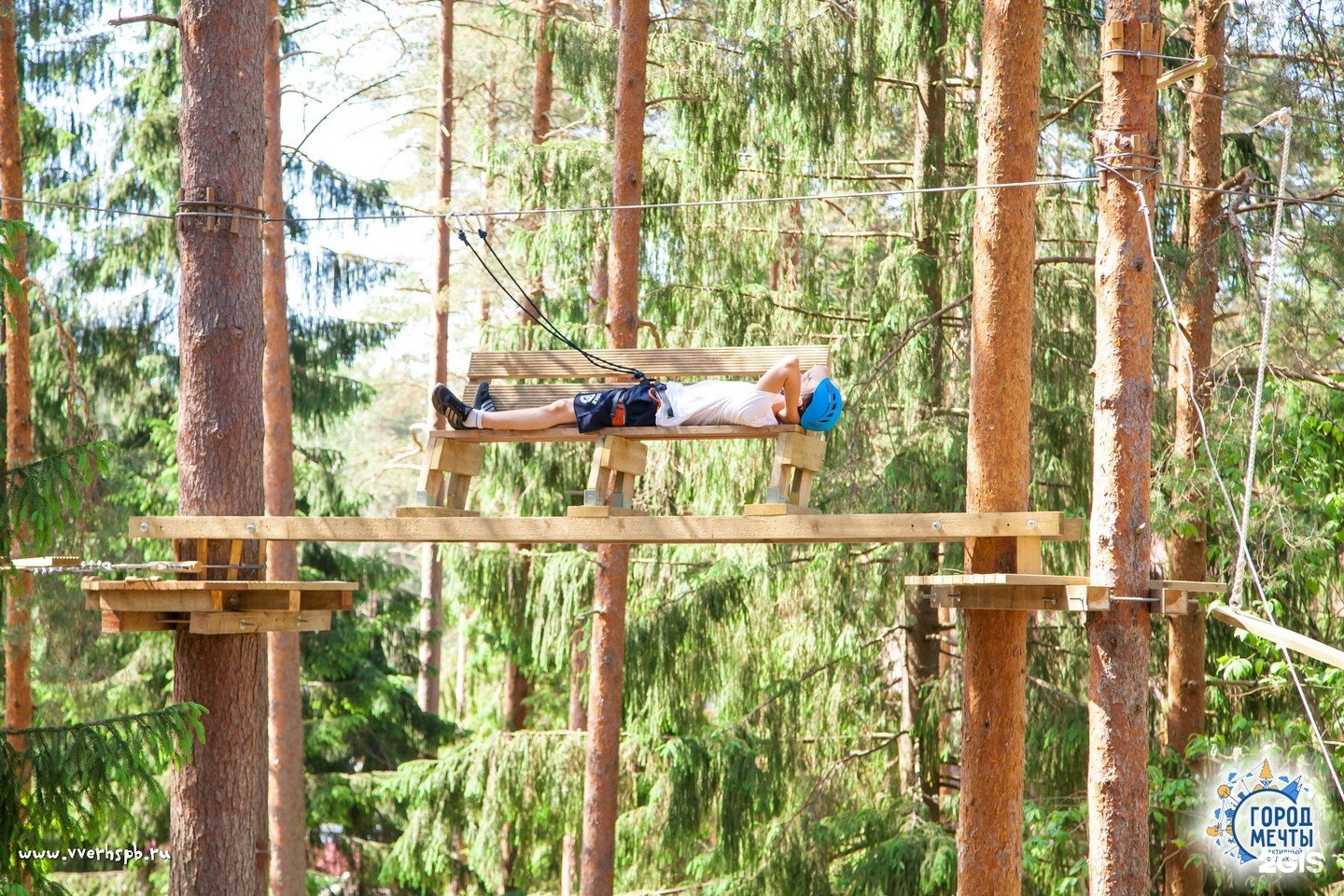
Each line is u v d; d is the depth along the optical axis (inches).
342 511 947.3
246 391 422.3
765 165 668.1
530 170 723.4
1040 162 635.5
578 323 747.4
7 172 646.5
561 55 708.7
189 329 419.5
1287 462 539.8
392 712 971.3
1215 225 570.9
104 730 356.8
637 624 695.7
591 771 668.1
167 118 836.0
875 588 655.1
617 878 778.2
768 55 618.5
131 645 900.6
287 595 385.4
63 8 665.6
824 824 667.4
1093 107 646.5
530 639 920.3
